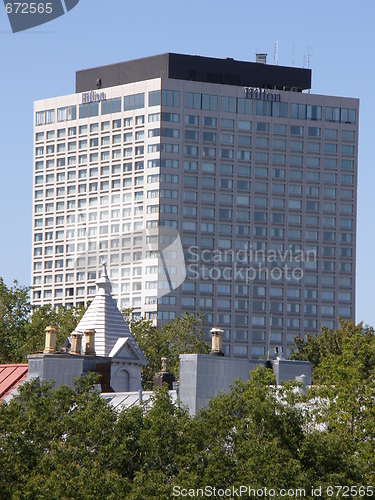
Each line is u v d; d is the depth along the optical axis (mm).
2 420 177375
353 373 193125
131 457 176750
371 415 185125
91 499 165750
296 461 166750
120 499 166250
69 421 180625
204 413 180125
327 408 185750
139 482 166875
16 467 171625
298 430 174250
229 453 174500
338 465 172000
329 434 176625
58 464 171250
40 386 197750
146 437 176125
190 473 168875
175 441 175250
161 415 178625
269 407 173250
